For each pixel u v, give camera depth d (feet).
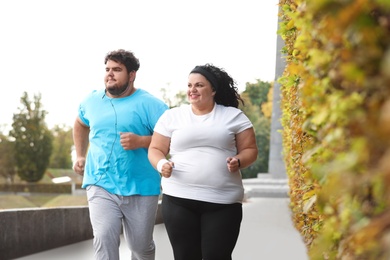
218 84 16.40
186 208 16.12
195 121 16.26
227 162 15.75
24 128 225.15
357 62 5.79
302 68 9.17
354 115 6.26
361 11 5.43
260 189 88.38
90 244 32.32
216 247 15.89
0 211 26.58
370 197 6.75
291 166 26.09
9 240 26.99
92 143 19.45
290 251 31.55
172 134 16.47
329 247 8.72
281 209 60.85
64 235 31.83
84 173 19.70
